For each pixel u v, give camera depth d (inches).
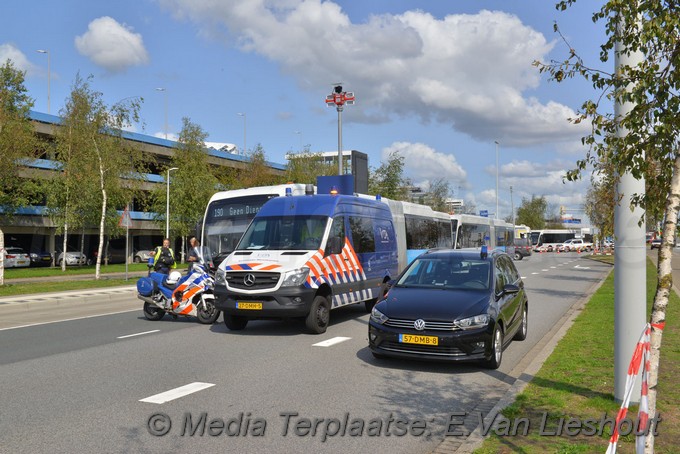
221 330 461.1
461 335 304.0
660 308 153.8
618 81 183.0
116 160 1190.3
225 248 604.4
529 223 3914.9
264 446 199.6
